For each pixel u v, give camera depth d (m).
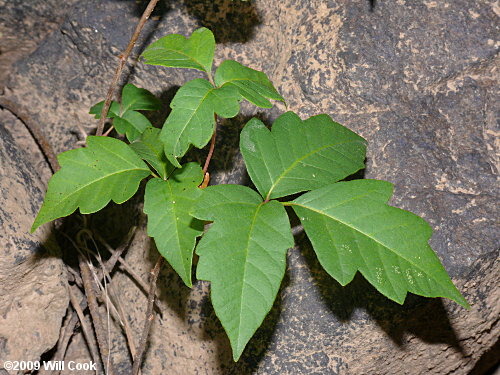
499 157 0.51
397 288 0.40
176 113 0.41
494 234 0.50
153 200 0.43
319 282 0.51
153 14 0.56
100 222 0.61
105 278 0.58
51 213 0.42
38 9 0.57
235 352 0.38
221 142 0.55
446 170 0.51
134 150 0.45
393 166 0.51
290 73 0.52
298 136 0.44
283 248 0.40
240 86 0.42
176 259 0.41
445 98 0.51
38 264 0.50
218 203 0.41
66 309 0.55
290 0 0.53
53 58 0.60
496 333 0.57
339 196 0.42
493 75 0.51
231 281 0.39
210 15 0.55
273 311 0.52
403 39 0.51
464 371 0.59
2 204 0.48
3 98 0.60
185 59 0.43
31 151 0.61
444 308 0.52
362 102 0.51
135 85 0.58
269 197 0.42
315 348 0.52
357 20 0.51
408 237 0.41
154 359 0.57
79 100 0.61
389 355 0.54
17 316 0.51
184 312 0.55
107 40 0.57
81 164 0.43
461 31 0.51
